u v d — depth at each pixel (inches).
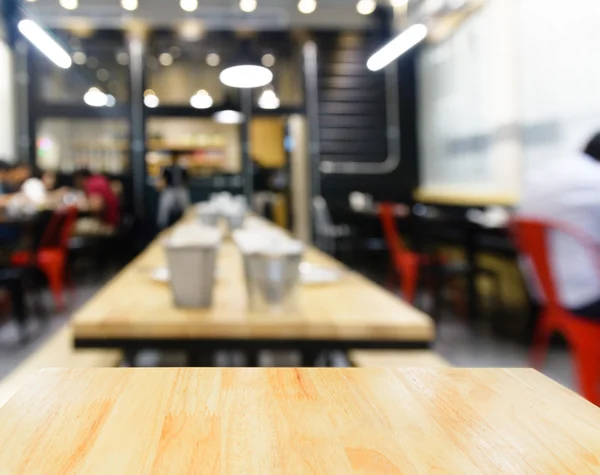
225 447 19.0
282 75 412.8
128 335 53.4
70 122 422.9
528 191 103.4
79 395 23.4
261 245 58.7
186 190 353.7
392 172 355.9
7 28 304.3
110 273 309.6
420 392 24.0
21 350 160.1
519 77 233.5
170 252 58.1
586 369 89.7
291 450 18.8
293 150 405.1
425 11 319.6
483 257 222.5
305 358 63.9
